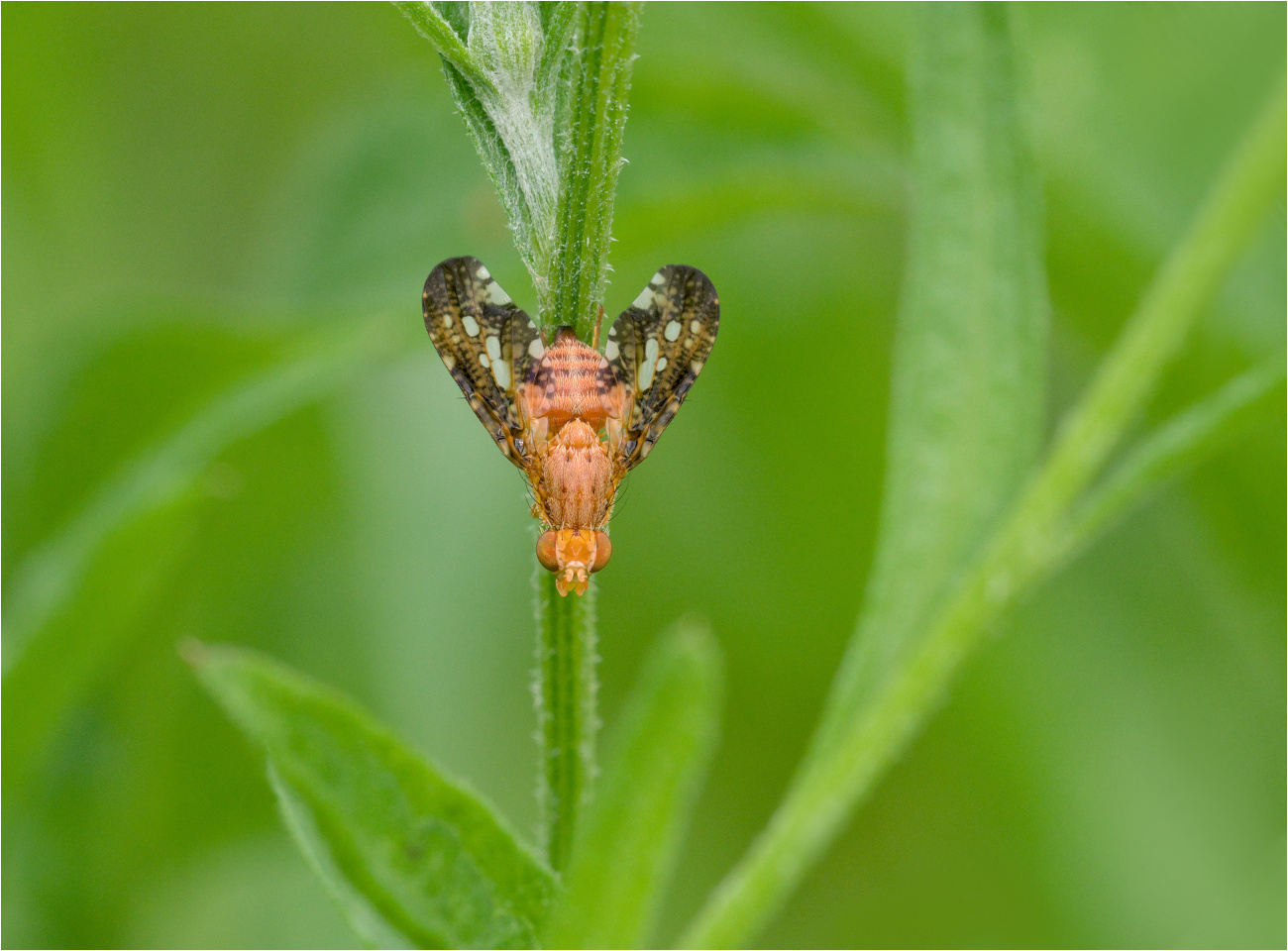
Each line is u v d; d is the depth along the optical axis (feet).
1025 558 0.44
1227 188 0.44
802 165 0.49
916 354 0.44
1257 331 0.48
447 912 0.43
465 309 0.45
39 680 0.46
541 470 0.44
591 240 0.43
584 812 0.43
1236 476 0.49
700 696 0.42
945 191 0.44
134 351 0.48
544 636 0.43
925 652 0.44
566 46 0.43
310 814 0.42
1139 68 0.49
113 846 0.48
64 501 0.49
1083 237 0.49
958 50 0.44
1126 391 0.44
